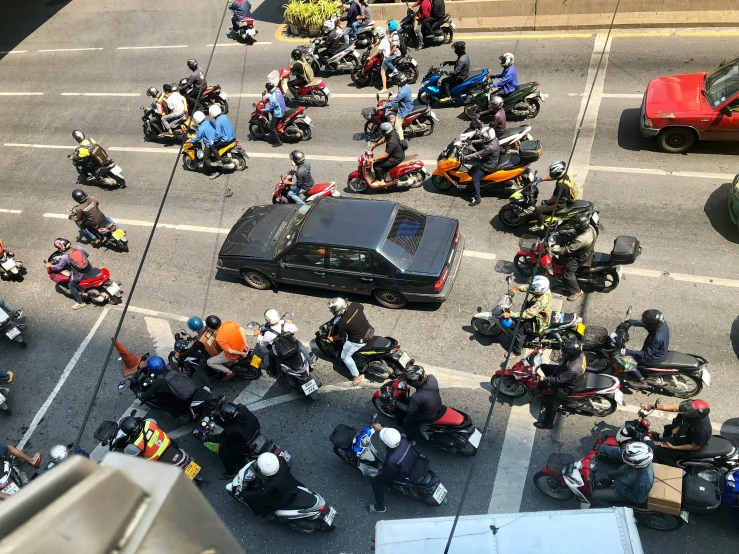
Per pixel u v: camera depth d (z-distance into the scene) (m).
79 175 15.76
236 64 19.50
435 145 14.41
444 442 7.95
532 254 10.23
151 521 1.17
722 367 8.69
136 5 25.62
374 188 13.17
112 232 12.60
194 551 1.26
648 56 16.05
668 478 6.57
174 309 11.30
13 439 9.29
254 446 7.73
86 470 1.20
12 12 26.45
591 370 8.88
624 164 12.83
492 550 5.15
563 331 8.91
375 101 16.58
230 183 14.48
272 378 9.64
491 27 18.78
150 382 8.73
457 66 14.83
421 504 7.62
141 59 20.95
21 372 10.41
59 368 10.41
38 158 16.62
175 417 8.88
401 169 12.74
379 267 9.99
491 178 12.10
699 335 9.18
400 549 5.26
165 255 12.62
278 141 15.51
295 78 16.23
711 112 12.09
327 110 16.52
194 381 9.55
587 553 5.02
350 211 10.64
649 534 6.94
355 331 8.73
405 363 8.86
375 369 9.19
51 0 27.31
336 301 8.89
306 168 12.35
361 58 18.20
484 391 8.92
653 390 8.45
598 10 17.61
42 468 8.73
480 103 14.69
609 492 6.83
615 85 15.23
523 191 11.14
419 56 18.14
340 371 9.59
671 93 12.80
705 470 6.96
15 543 0.97
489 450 8.12
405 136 14.84
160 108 15.91
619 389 7.94
